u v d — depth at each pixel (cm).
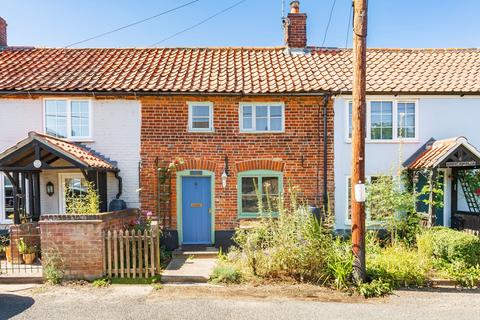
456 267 795
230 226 1085
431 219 980
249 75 1175
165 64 1255
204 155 1094
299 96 1091
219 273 788
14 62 1241
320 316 606
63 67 1208
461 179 1102
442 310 632
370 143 1108
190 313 619
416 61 1284
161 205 1083
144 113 1089
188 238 1104
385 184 983
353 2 770
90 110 1088
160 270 822
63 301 675
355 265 743
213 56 1334
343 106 1103
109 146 1088
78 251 780
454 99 1122
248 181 1106
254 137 1097
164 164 1089
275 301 675
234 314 615
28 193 1059
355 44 754
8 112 1081
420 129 1116
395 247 894
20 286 757
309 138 1099
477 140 1122
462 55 1333
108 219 831
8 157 905
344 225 1094
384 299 684
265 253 806
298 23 1361
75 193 1093
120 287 755
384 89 1083
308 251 774
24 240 930
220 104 1095
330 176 1098
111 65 1235
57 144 933
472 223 1006
